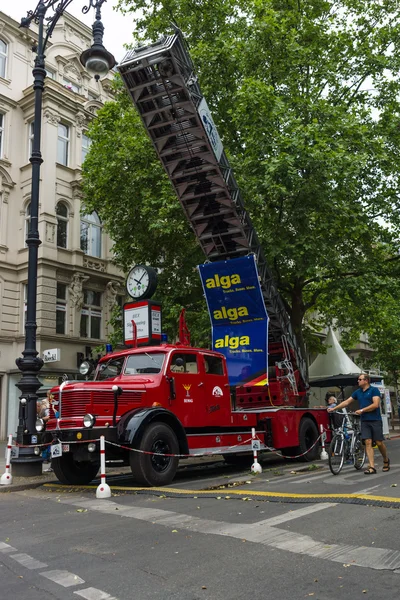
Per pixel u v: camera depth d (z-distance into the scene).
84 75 29.30
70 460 10.21
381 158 16.56
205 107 11.20
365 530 5.42
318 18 19.67
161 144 11.48
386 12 19.92
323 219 16.45
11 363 24.20
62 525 6.36
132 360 10.51
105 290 27.53
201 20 18.91
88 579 4.31
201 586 4.04
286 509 6.54
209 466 13.14
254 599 3.76
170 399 10.01
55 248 24.80
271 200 16.05
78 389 9.02
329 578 4.11
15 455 11.69
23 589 4.16
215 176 11.75
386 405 23.78
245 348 12.70
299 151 14.86
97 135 20.19
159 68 10.32
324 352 24.19
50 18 12.99
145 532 5.71
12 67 26.14
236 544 5.08
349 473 10.07
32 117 25.80
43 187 24.78
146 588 4.05
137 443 8.92
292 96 17.70
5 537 5.92
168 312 17.84
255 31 17.12
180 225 16.48
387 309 23.59
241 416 11.53
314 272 16.11
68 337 24.70
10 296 24.53
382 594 3.75
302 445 12.98
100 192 19.53
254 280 12.52
